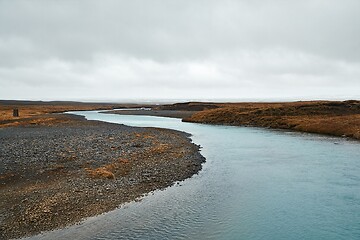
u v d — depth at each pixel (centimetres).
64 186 2372
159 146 4259
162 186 2547
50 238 1622
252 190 2498
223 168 3225
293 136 5825
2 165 2933
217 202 2222
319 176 2906
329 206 2142
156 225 1825
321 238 1688
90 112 14900
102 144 4228
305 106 9069
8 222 1767
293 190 2494
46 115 10431
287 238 1691
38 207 1966
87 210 1978
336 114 8356
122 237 1666
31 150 3659
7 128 6144
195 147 4450
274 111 8844
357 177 2856
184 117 11381
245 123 8319
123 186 2470
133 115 12619
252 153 4088
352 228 1803
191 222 1881
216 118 9244
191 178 2816
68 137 4828
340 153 4050
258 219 1934
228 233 1744
